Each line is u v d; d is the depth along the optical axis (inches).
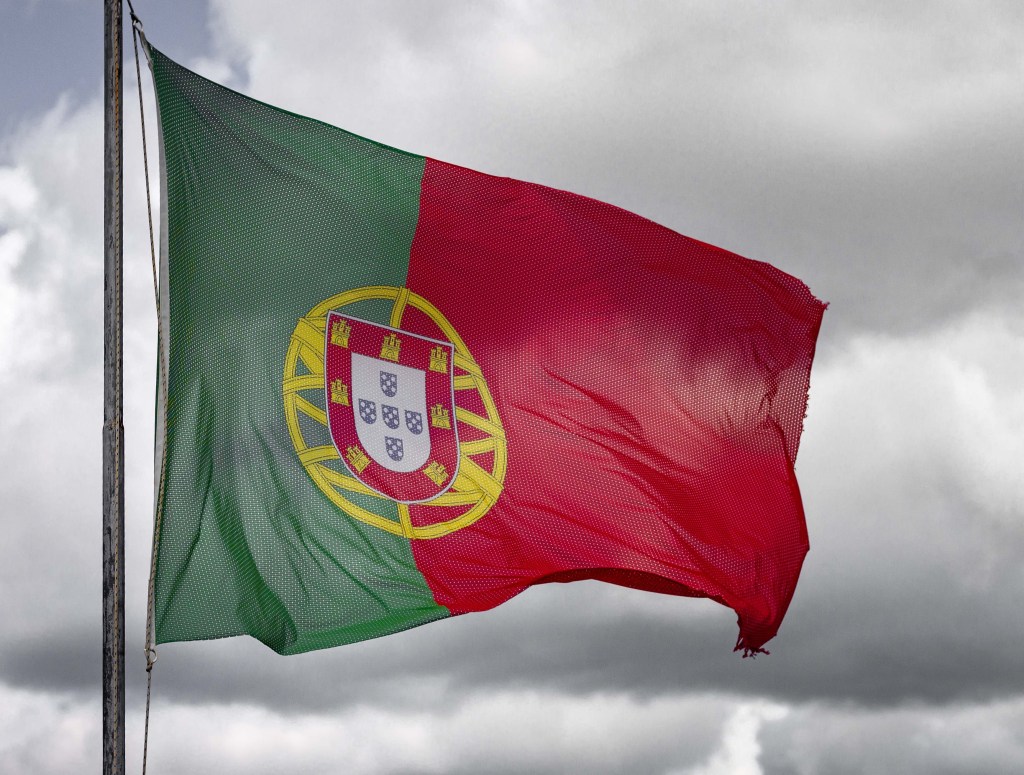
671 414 763.4
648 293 769.6
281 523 683.4
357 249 722.2
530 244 759.1
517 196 759.7
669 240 773.9
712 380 769.6
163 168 689.6
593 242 767.1
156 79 694.5
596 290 762.8
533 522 735.1
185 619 660.7
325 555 686.5
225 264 695.7
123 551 645.3
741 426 773.3
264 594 671.8
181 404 674.8
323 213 717.3
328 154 722.8
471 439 732.7
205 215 695.7
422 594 700.7
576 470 747.4
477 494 728.3
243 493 678.5
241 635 663.1
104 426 652.7
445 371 733.3
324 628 681.6
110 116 678.5
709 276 775.1
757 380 775.7
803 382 781.9
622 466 753.6
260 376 692.7
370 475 706.2
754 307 776.3
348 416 705.6
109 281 663.8
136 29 684.1
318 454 695.7
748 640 774.5
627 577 764.6
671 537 751.7
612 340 761.6
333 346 709.9
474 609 710.5
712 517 761.6
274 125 714.8
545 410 748.6
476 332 743.7
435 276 738.8
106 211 670.5
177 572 661.9
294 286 705.0
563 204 765.9
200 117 700.7
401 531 705.6
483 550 724.0
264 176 708.7
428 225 741.9
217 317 689.6
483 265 749.9
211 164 700.0
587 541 741.3
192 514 667.4
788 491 775.1
